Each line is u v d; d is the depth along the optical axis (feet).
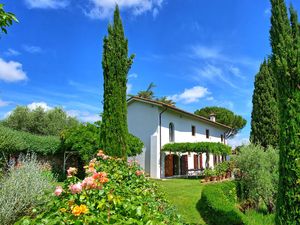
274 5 20.97
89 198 11.42
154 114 78.84
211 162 106.63
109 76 35.68
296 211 18.31
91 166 19.67
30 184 21.39
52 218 9.11
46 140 66.64
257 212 39.37
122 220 9.29
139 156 78.69
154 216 10.71
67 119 119.44
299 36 20.13
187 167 87.76
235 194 44.91
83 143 61.62
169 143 77.77
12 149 57.06
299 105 19.07
